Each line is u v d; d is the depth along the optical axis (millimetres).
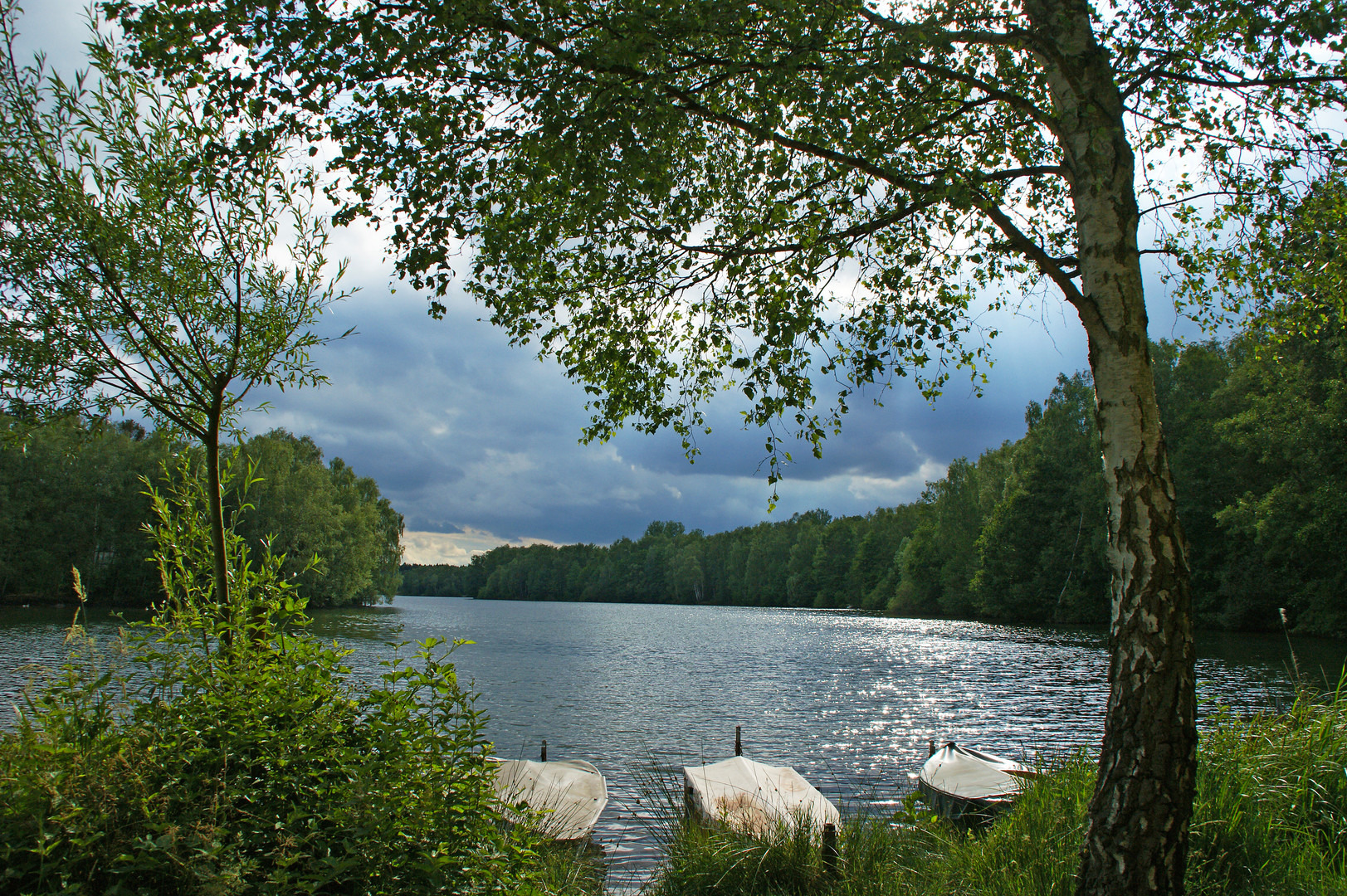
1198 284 6160
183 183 4211
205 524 4219
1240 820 4773
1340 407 28250
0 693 14797
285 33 4105
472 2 4102
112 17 4141
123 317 4312
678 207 5312
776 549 120938
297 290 4641
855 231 5039
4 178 3990
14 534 46344
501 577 179125
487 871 3508
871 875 5574
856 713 19688
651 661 33375
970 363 6188
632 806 10461
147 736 3145
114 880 2604
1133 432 4012
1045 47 4422
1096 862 3848
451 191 4781
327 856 2945
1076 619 51688
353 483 67688
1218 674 22594
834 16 4395
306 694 3475
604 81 4355
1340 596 32250
